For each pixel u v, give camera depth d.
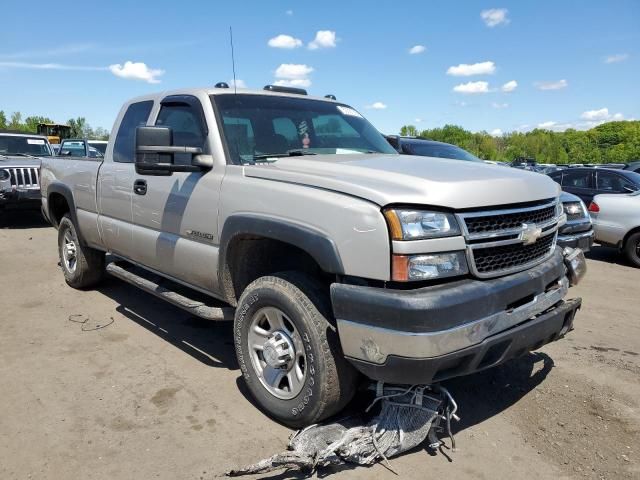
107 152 5.04
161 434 3.11
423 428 2.88
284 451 2.89
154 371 3.95
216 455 2.91
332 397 2.92
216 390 3.66
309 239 2.83
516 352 2.87
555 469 2.82
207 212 3.59
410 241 2.54
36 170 10.82
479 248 2.71
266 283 3.15
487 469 2.81
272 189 3.11
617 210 8.50
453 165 3.33
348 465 2.82
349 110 4.70
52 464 2.81
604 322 5.28
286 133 3.96
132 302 5.64
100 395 3.56
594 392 3.67
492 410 3.43
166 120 4.24
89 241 5.51
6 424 3.19
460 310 2.52
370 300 2.56
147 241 4.31
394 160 3.47
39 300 5.69
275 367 3.14
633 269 8.22
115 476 2.72
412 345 2.46
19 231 10.54
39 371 3.92
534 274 2.95
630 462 2.88
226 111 3.82
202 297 4.16
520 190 2.99
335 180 2.88
